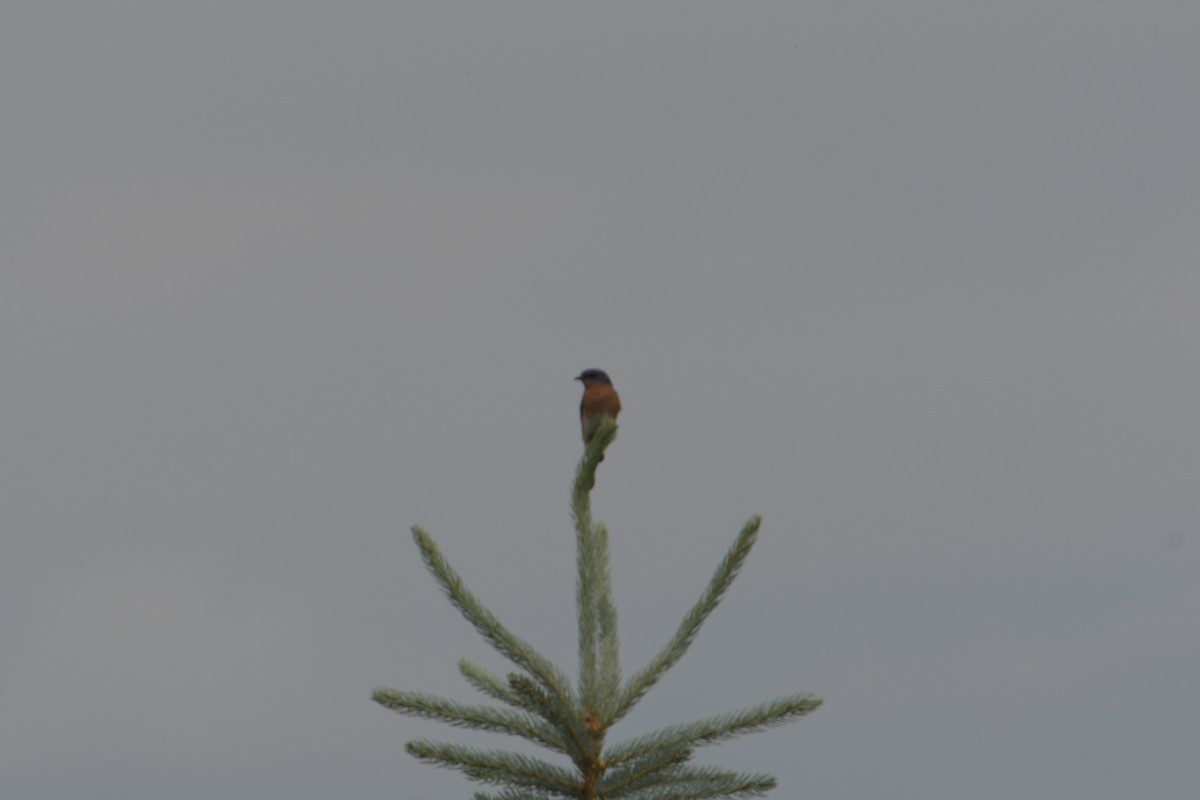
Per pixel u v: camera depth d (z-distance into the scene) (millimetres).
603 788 12461
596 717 12617
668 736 12508
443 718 12641
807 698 12438
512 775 12453
